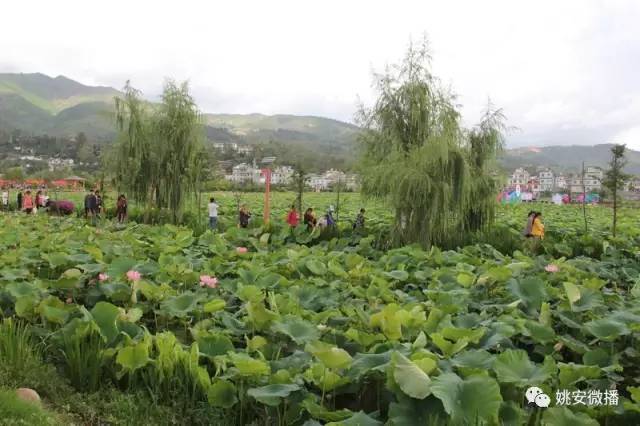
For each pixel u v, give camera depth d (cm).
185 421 441
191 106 2002
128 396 459
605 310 661
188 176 1970
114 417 437
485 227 1639
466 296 725
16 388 451
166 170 1948
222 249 1146
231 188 5494
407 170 1418
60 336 539
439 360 455
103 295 712
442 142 1417
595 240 1484
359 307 683
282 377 439
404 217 1484
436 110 1570
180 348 486
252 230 1678
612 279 984
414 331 577
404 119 1581
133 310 611
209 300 703
